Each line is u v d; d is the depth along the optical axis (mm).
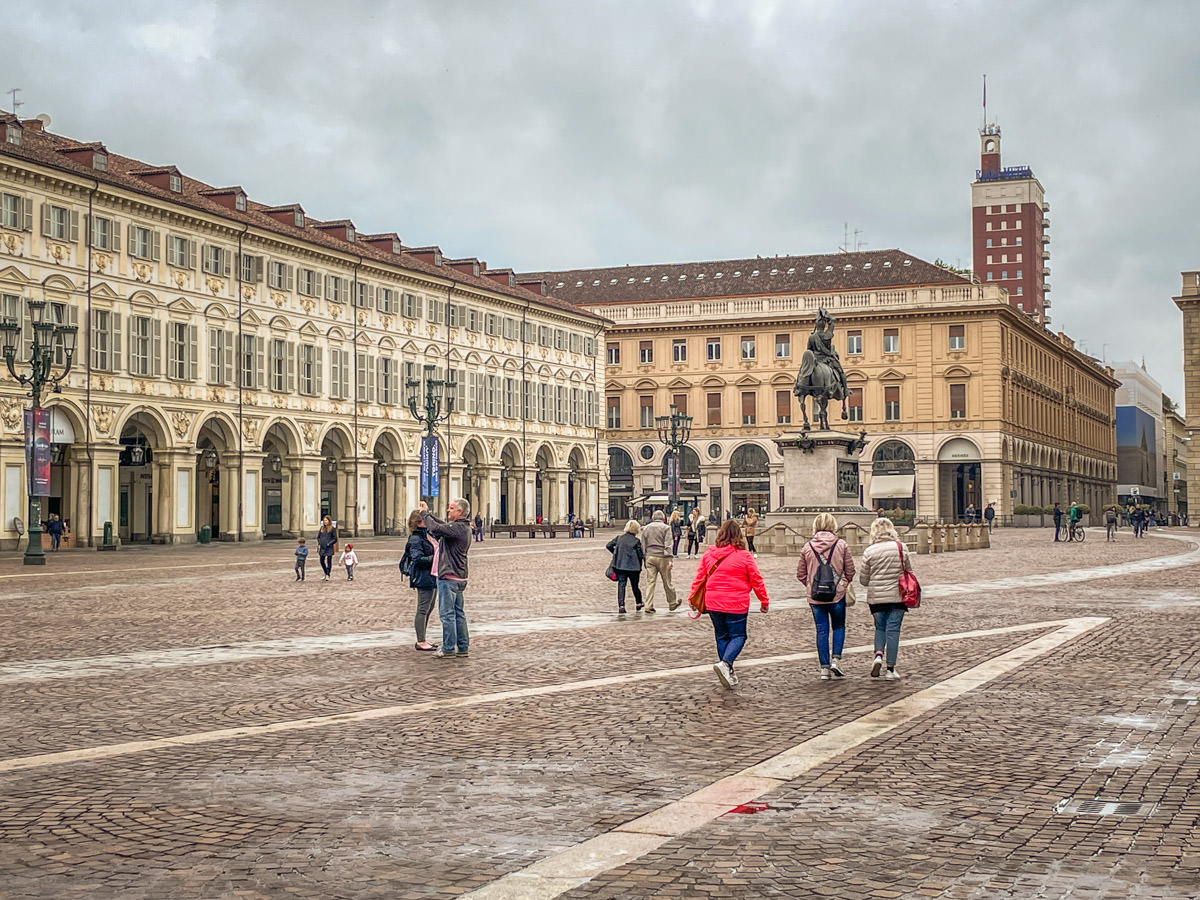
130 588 36562
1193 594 31375
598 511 114938
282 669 18938
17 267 61969
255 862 9023
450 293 95188
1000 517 112688
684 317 121125
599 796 10898
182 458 72125
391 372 89188
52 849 9352
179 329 72188
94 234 66438
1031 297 185000
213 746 13133
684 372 121562
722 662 16578
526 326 104688
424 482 66625
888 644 17516
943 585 34750
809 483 53312
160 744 13250
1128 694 15953
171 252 71562
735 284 125250
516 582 38219
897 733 13500
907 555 17484
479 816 10258
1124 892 8180
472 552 60594
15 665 19469
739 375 119812
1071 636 22000
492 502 99750
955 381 113938
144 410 69500
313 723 14422
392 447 90062
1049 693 16047
